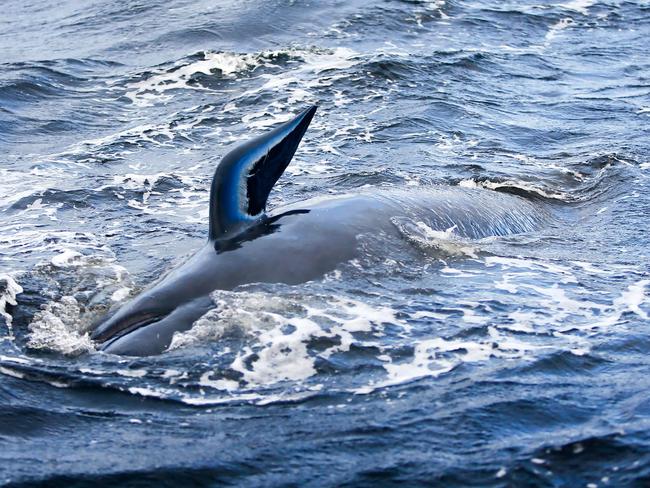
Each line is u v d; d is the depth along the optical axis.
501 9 35.16
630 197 17.42
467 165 19.25
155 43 31.19
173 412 9.97
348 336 11.29
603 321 12.02
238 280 12.05
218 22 32.81
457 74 27.05
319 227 13.16
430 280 12.85
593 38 32.31
